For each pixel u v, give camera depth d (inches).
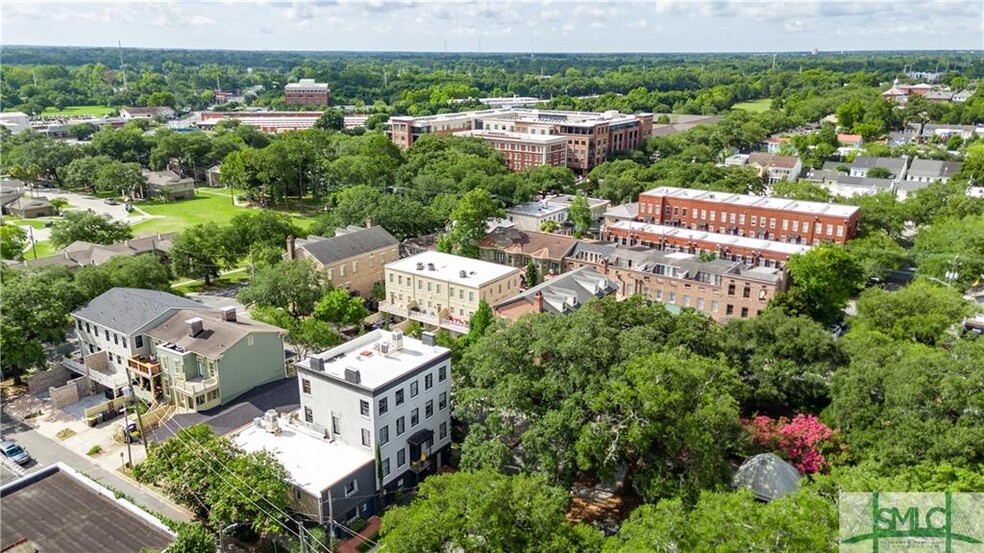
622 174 6889.8
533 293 3422.7
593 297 3363.7
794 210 5004.9
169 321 3009.4
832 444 2187.5
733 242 4598.9
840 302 3720.5
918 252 4443.9
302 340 3191.4
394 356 2501.2
